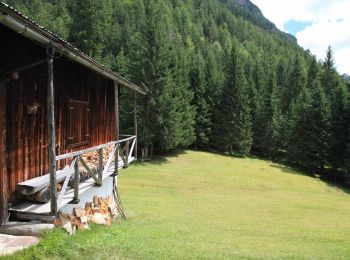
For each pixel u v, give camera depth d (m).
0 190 7.83
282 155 63.19
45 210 8.23
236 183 37.19
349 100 50.31
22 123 8.61
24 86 8.63
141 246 9.52
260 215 23.33
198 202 26.41
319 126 50.72
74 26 40.62
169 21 130.12
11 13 5.41
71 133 11.48
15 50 8.19
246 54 128.25
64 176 9.65
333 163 49.91
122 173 35.59
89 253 7.79
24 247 7.09
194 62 60.41
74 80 11.61
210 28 159.25
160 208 21.92
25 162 8.78
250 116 58.66
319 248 14.15
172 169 39.94
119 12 106.31
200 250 10.77
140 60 41.56
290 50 167.12
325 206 29.59
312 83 80.25
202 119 56.88
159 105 40.72
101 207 12.64
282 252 12.56
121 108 41.44
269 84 71.62
